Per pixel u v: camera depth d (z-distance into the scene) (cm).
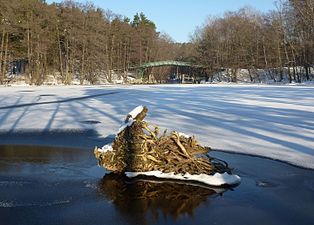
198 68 8562
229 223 537
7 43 5984
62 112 1808
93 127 1393
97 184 717
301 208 591
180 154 759
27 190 680
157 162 759
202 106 2000
